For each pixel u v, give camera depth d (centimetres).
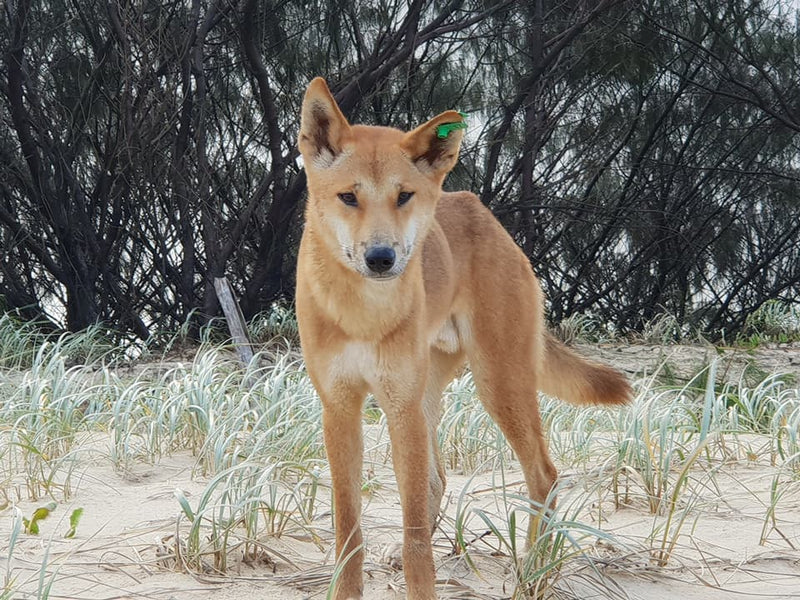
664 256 1538
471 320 453
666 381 919
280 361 724
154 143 1182
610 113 1428
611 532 445
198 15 1182
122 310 1270
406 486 362
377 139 389
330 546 416
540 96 1386
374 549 422
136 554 400
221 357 993
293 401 631
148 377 950
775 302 1492
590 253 1532
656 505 487
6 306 1266
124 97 1138
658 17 1385
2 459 568
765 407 712
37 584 363
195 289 1390
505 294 451
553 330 1258
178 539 390
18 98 1166
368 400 822
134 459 588
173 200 1232
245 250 1388
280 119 1306
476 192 1351
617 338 1336
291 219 1351
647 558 408
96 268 1261
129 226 1277
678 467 567
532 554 359
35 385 663
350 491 370
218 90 1333
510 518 367
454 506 497
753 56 1432
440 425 604
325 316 366
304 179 1228
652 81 1429
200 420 609
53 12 1209
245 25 1175
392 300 358
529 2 1331
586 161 1461
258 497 411
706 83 1475
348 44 1303
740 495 517
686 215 1540
